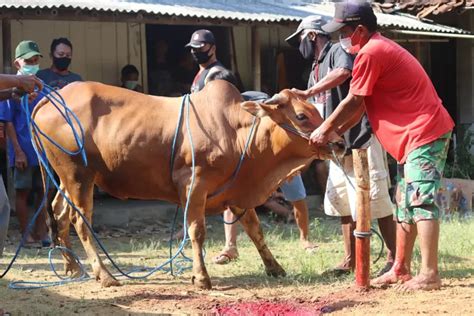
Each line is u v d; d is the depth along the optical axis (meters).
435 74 16.31
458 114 16.03
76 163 6.93
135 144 6.80
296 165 6.79
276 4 13.76
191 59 14.09
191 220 6.78
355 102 6.23
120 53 13.45
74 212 7.07
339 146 6.58
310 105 6.71
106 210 11.59
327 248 9.10
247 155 6.78
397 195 6.63
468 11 15.82
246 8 12.78
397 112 6.29
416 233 6.64
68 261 7.49
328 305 6.07
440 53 16.27
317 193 13.43
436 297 6.16
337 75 6.84
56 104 7.00
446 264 7.67
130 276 7.46
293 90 6.74
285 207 11.70
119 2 11.45
